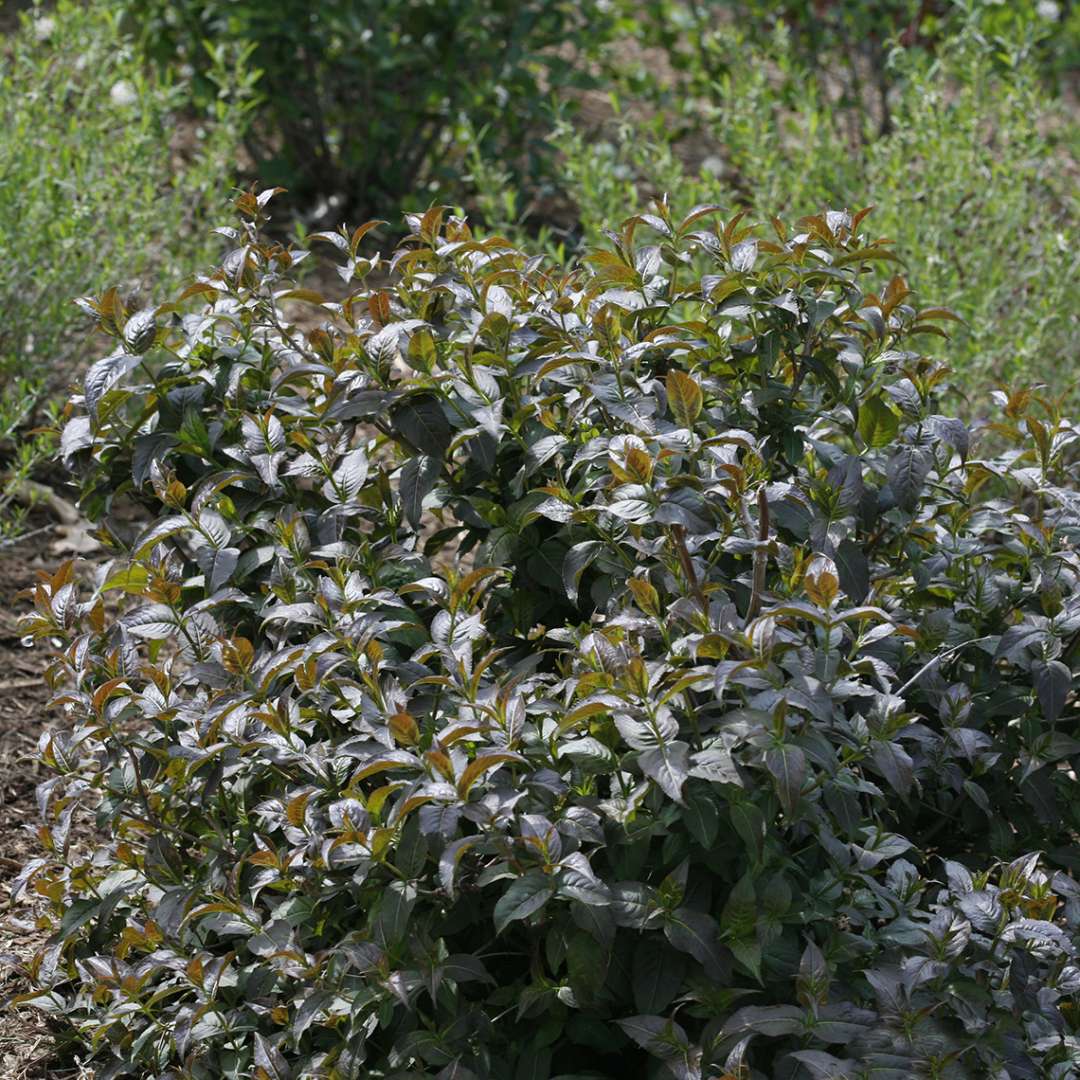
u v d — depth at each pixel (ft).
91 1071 8.33
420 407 7.82
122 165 16.05
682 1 25.25
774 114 21.27
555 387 8.27
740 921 6.61
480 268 8.41
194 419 8.47
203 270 15.49
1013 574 8.75
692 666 6.86
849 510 7.88
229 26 20.24
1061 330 15.05
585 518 7.49
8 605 12.73
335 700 7.61
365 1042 7.31
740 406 8.26
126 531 13.93
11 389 14.25
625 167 19.01
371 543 8.44
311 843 7.01
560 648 8.42
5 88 16.15
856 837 7.47
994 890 6.89
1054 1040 6.84
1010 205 15.80
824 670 6.71
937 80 18.76
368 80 20.61
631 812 6.61
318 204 22.00
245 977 7.70
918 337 14.44
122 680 7.54
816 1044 6.64
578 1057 7.39
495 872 6.61
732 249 8.27
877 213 15.49
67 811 8.43
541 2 21.04
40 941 9.30
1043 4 23.77
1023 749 8.20
